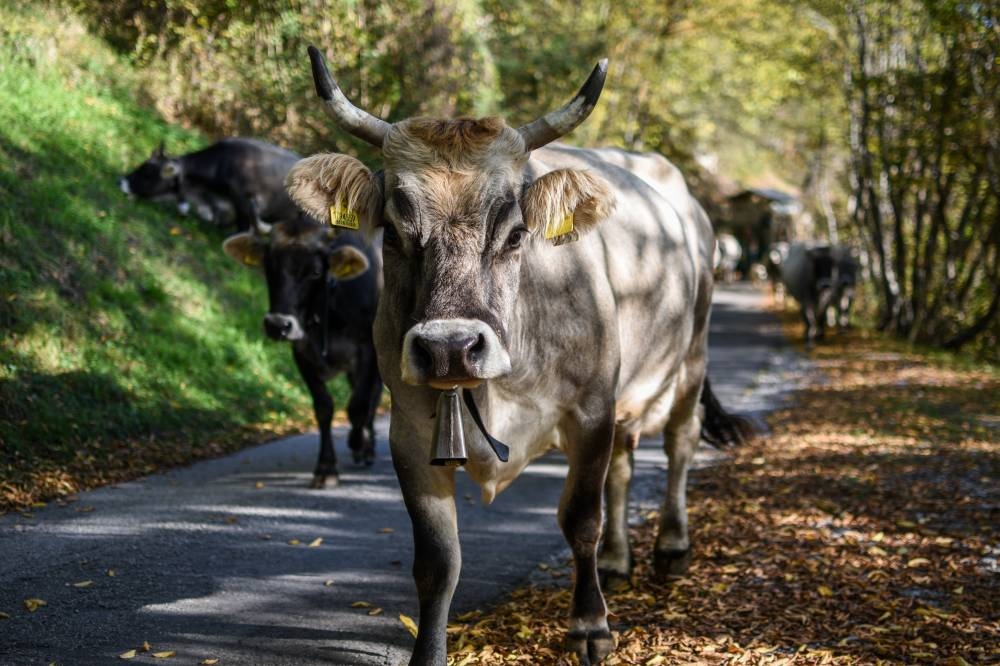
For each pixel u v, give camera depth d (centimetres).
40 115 1404
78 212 1205
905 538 655
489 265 364
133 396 955
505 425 424
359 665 454
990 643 462
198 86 1772
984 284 2464
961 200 2539
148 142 1590
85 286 1074
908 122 2397
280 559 618
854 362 1898
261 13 1714
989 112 2006
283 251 786
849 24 2475
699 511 737
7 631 482
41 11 1603
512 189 374
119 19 1747
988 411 1305
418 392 399
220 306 1277
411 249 366
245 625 501
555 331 425
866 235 3025
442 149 370
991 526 684
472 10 1883
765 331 2534
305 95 1731
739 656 450
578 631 453
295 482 834
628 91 3156
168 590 550
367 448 915
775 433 1110
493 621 503
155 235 1338
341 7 1700
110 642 473
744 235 5038
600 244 473
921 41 2258
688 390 598
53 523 672
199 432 970
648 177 606
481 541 671
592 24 2845
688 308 555
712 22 2958
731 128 4131
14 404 826
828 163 3819
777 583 561
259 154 1466
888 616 502
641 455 988
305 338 801
